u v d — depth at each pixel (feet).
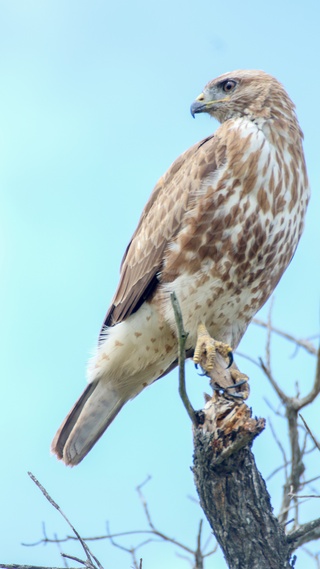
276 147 37.70
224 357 35.50
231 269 36.70
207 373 35.22
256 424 28.32
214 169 36.73
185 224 36.94
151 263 38.11
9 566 27.14
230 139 37.14
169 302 37.32
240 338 39.37
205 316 37.55
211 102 41.37
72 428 40.81
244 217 36.17
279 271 38.47
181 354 27.84
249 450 28.99
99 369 40.06
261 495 28.91
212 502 28.99
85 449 40.83
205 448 28.48
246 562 28.60
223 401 29.63
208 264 36.65
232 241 36.32
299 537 28.71
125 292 39.29
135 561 30.76
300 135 39.24
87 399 40.70
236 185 36.24
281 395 35.47
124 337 39.04
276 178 36.52
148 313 38.40
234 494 28.73
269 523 28.76
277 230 36.83
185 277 37.01
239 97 40.29
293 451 35.24
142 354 39.14
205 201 36.47
